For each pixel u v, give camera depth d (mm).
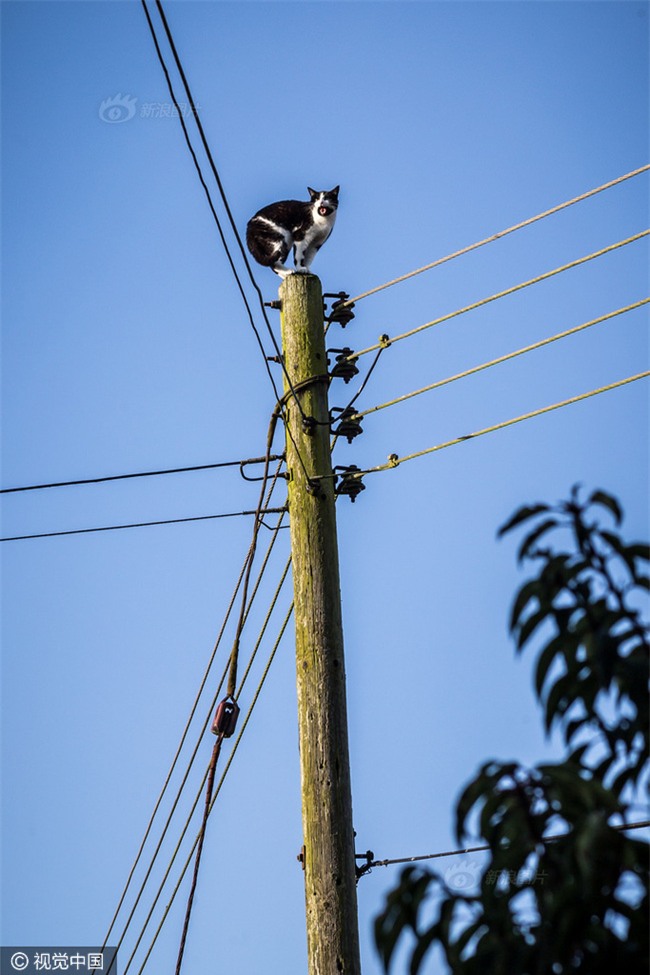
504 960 8016
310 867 16234
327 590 17375
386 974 8055
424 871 8312
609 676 8156
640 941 7848
